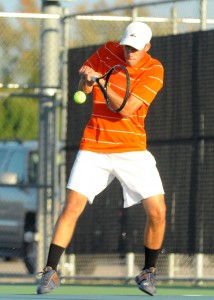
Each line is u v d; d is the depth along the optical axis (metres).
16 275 31.97
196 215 28.28
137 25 20.16
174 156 29.00
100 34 32.59
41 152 32.91
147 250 21.19
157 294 24.30
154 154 29.55
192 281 30.05
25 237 37.50
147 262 21.25
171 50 29.25
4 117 49.59
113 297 21.73
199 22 29.86
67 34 32.75
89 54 31.59
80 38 32.72
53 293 24.92
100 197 31.11
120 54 20.47
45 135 32.88
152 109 29.67
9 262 39.41
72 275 32.12
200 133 28.28
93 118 20.41
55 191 32.53
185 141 28.67
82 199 20.31
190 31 29.94
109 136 20.27
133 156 20.34
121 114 19.88
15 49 34.91
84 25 32.78
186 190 28.59
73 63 32.25
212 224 27.84
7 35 34.81
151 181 20.47
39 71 33.06
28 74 35.22
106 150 20.30
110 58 20.52
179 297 21.94
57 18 32.81
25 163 38.94
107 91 19.69
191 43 28.69
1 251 36.34
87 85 20.12
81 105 31.81
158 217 20.67
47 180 32.78
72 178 20.34
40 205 32.78
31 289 27.11
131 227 30.09
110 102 19.80
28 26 34.72
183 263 30.75
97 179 20.44
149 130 29.75
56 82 33.06
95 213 31.23
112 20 31.77
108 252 30.80
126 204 20.75
